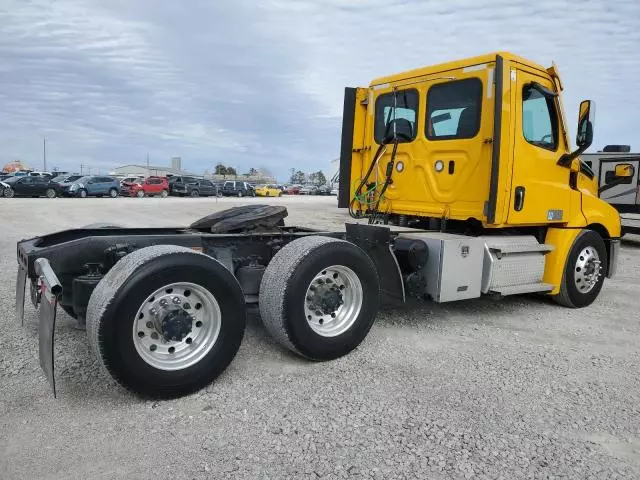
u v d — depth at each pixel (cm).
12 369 409
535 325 583
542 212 593
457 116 573
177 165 12188
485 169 545
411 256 512
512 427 338
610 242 715
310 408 358
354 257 451
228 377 408
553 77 598
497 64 524
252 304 462
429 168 601
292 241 455
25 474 274
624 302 714
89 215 1970
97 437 313
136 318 349
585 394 394
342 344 448
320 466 288
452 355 472
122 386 351
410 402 371
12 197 3356
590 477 286
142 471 280
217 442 311
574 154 607
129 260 362
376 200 666
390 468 288
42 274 360
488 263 555
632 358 479
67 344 467
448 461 296
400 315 606
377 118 672
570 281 645
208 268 374
